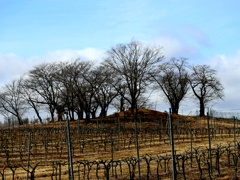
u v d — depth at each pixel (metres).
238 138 48.50
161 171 25.62
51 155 35.75
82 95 75.38
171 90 86.50
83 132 52.31
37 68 83.50
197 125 67.00
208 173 23.59
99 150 39.34
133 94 75.75
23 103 87.38
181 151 36.97
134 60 76.38
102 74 78.81
